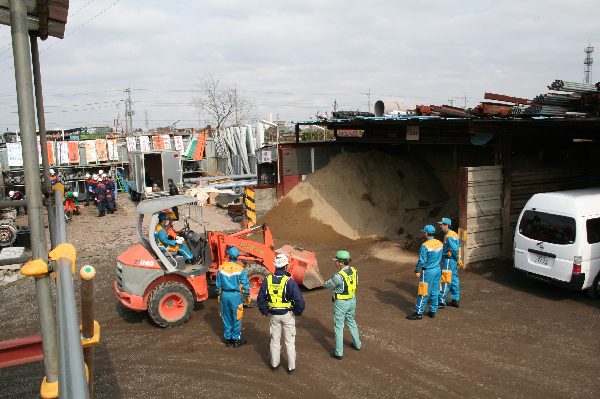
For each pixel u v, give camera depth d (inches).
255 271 328.5
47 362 78.2
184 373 229.3
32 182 75.7
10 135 1139.3
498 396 204.8
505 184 427.5
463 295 346.3
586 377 221.1
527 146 486.6
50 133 1357.0
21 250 406.9
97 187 715.4
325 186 588.7
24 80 73.6
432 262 293.6
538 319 296.4
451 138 460.8
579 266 318.0
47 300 77.7
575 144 506.6
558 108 354.9
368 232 543.8
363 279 390.6
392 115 476.1
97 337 79.0
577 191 362.3
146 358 246.4
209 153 1171.9
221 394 209.0
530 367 231.8
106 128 1569.9
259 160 700.7
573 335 271.0
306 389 212.5
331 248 496.7
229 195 538.3
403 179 644.1
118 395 208.8
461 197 412.8
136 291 280.1
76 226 636.1
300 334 276.7
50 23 128.6
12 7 72.4
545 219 343.3
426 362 238.1
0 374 231.9
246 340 268.5
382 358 243.1
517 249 362.9
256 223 597.6
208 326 290.5
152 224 282.4
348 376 224.1
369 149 709.3
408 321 295.0
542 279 342.0
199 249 328.8
